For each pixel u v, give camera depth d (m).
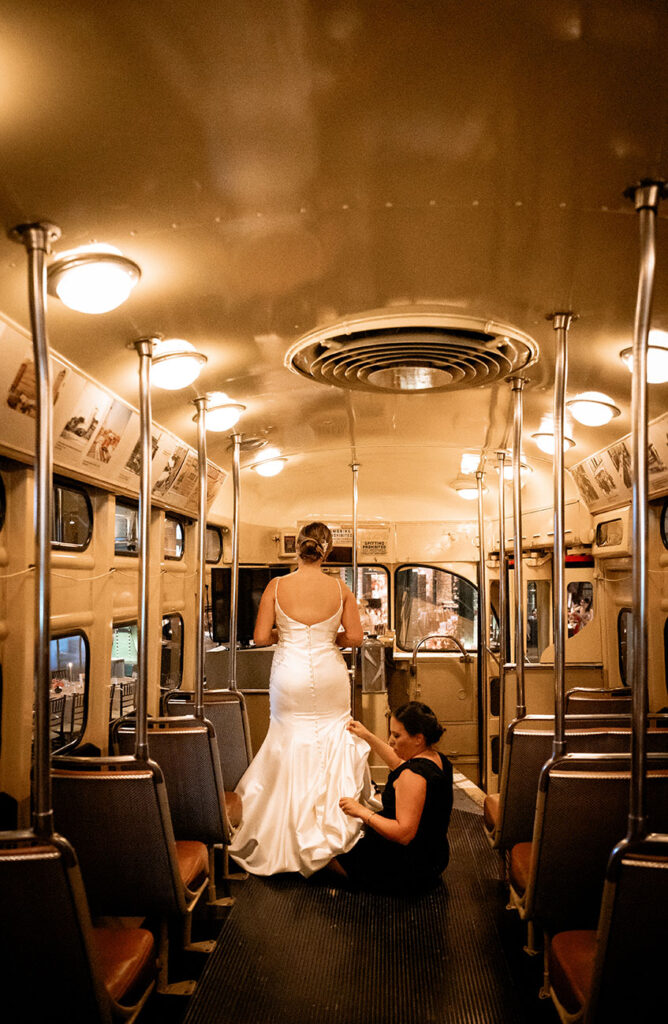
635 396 2.37
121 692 5.23
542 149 2.11
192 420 5.00
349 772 4.76
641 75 1.80
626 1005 2.39
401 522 8.52
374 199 2.38
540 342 3.74
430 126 2.00
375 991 3.39
